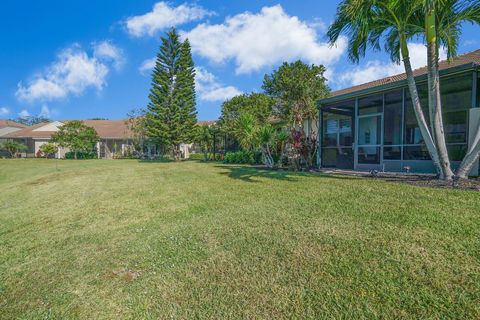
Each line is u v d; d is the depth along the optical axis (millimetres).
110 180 9703
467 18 6270
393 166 9008
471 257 2461
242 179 8047
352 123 11734
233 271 2520
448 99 7926
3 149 31328
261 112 16656
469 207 3844
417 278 2209
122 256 3025
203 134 22266
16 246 3535
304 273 2396
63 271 2754
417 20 6645
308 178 7422
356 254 2646
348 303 1979
